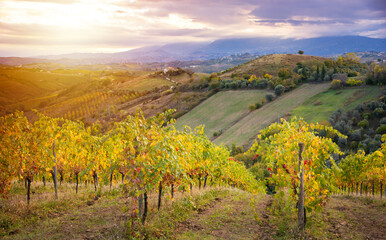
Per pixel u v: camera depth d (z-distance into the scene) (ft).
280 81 268.82
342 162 55.26
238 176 69.36
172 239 21.86
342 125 162.09
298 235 22.30
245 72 364.17
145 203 25.13
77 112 366.84
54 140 35.37
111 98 411.13
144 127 24.56
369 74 225.97
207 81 339.36
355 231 23.08
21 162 30.40
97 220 25.25
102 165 40.14
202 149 43.32
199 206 32.07
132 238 20.71
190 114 249.14
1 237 21.65
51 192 38.75
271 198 37.93
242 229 24.59
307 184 24.91
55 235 21.75
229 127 207.82
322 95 221.87
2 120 31.09
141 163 23.08
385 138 41.75
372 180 53.47
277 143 27.35
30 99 582.35
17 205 27.94
